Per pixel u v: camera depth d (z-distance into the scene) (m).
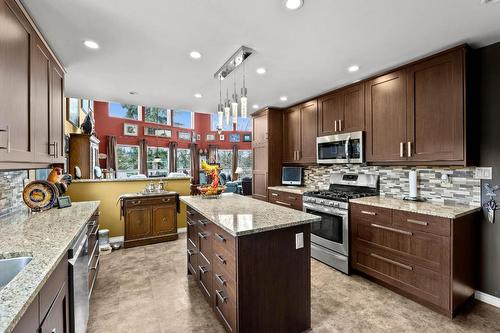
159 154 10.19
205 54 2.25
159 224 3.93
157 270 2.91
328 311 2.09
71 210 2.20
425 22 1.76
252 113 4.80
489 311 2.08
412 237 2.20
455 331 1.84
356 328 1.88
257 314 1.63
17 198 2.15
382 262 2.44
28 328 0.87
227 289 1.71
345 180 3.52
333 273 2.82
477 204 2.26
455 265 1.97
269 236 1.67
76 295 1.48
